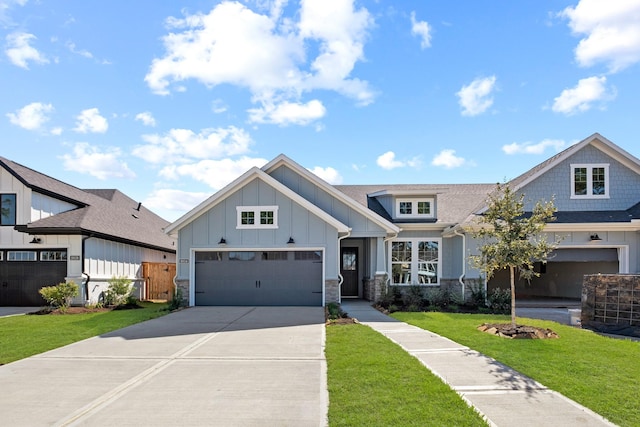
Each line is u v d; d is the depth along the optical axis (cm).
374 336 940
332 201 1667
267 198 1577
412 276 1753
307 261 1571
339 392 571
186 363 754
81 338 983
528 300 1906
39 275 1688
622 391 570
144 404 553
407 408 511
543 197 1644
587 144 1639
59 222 1700
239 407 539
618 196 1644
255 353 821
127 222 2212
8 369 724
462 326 1078
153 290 2222
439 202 1975
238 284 1573
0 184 1698
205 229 1577
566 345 843
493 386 598
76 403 559
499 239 1003
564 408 518
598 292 1096
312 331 1042
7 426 488
